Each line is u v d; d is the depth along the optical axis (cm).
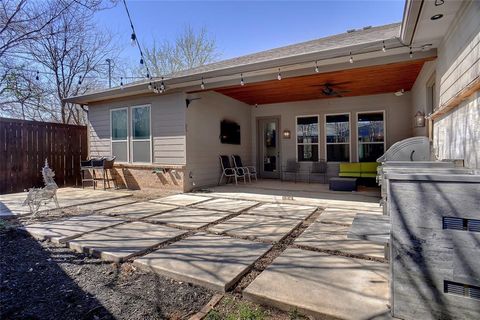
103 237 337
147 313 189
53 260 281
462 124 328
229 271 238
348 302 188
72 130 887
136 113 796
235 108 927
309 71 568
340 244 308
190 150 728
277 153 1002
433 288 155
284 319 181
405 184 162
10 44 457
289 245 311
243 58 872
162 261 262
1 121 719
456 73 354
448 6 325
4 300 207
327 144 909
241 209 498
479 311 144
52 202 567
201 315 185
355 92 816
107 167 782
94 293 217
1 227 383
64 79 1227
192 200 593
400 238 163
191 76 625
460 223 148
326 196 625
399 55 489
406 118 805
